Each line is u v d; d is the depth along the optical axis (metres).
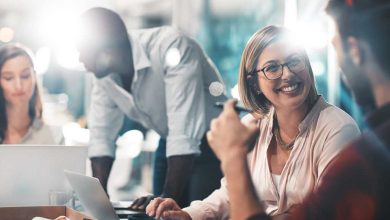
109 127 3.88
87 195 2.34
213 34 6.54
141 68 3.74
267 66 2.46
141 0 6.70
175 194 3.70
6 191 2.67
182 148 3.69
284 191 2.50
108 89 3.82
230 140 1.46
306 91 2.46
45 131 3.91
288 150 2.54
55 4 5.92
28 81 3.84
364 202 1.17
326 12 1.23
